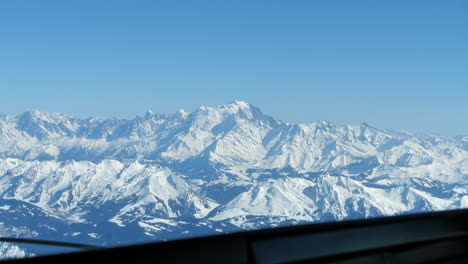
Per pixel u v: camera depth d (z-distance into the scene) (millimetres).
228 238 1059
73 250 952
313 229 1160
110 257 959
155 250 989
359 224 1227
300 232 1143
